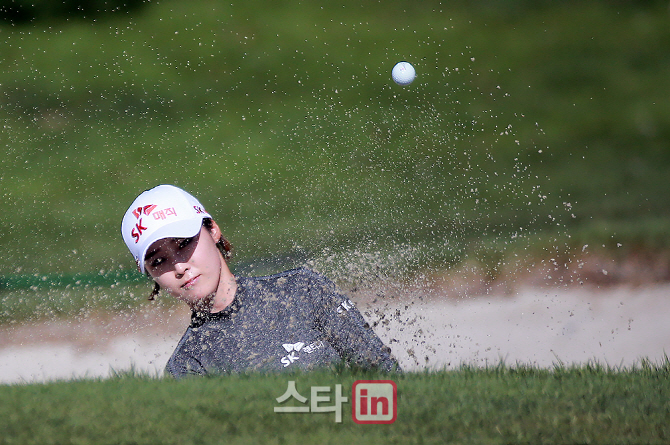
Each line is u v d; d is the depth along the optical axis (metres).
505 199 34.34
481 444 6.59
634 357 18.81
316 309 11.03
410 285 22.92
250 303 11.04
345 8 74.38
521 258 26.14
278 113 50.69
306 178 37.72
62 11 74.75
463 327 20.66
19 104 53.41
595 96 52.75
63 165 42.12
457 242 27.52
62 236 31.67
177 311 23.67
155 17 74.38
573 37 64.88
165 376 10.48
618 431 6.95
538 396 8.17
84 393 8.42
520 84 55.69
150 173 41.28
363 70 58.91
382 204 32.69
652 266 25.36
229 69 60.97
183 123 50.19
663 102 51.16
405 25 69.69
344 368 9.76
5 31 70.38
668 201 33.53
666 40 62.88
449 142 44.00
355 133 45.38
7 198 36.81
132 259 28.97
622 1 72.25
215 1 76.31
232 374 9.63
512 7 72.38
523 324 21.09
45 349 20.55
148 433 6.82
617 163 40.91
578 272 25.27
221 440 6.62
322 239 27.89
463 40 65.44
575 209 32.91
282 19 72.31
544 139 45.22
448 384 8.73
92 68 61.16
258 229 29.98
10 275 26.36
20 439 6.68
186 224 10.66
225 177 39.12
